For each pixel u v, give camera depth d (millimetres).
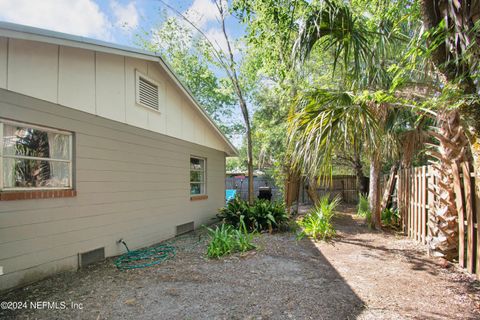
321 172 3244
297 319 2422
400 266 3857
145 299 2859
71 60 3918
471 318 2393
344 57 3508
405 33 4258
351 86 4172
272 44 5754
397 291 2994
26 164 3408
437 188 4016
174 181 6500
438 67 2633
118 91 4789
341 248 4934
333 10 3100
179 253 4781
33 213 3371
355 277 3455
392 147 6051
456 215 3779
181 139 6793
